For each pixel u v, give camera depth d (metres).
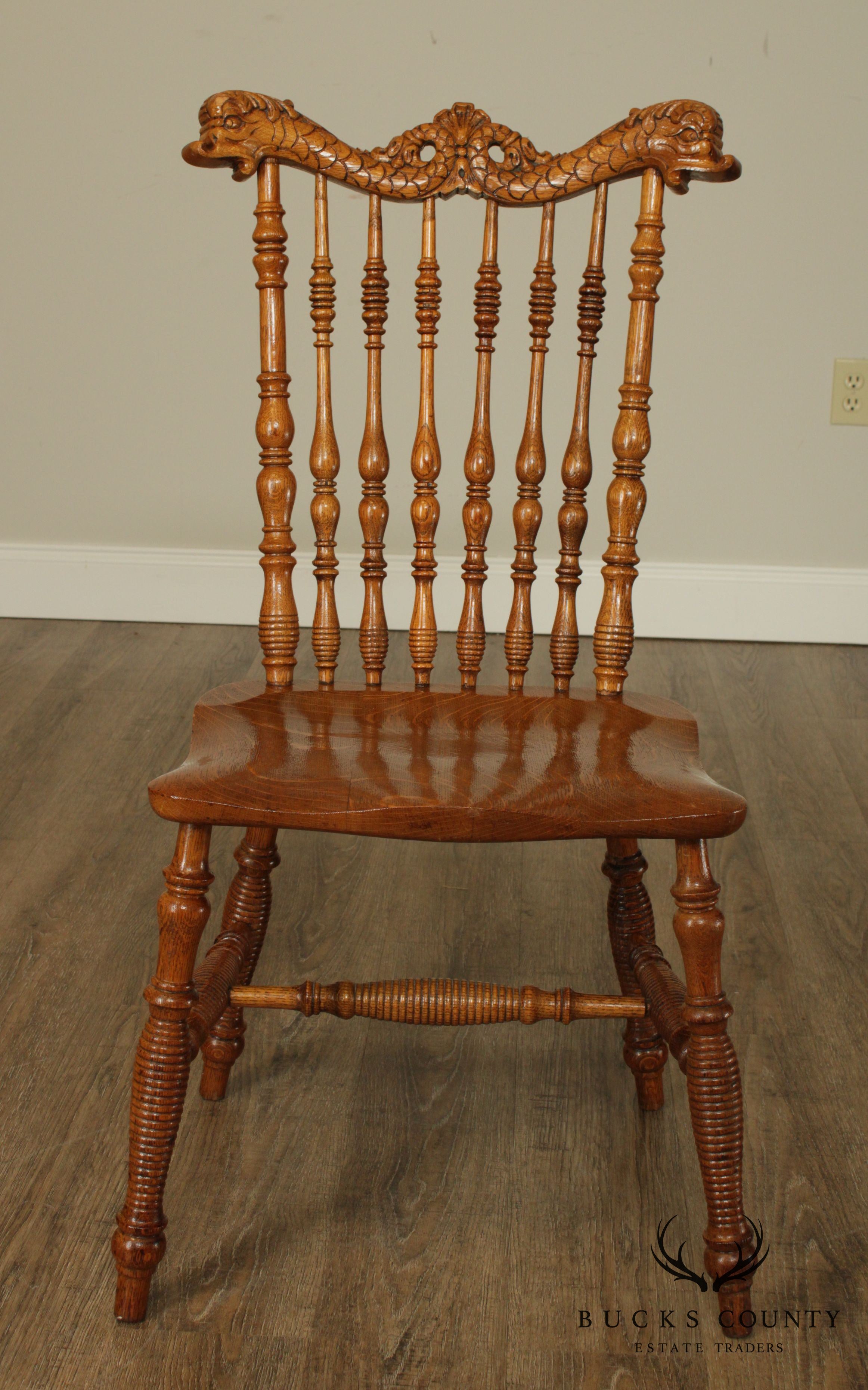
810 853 1.73
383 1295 0.94
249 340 2.61
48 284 2.59
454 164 1.08
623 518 1.09
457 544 2.71
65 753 2.00
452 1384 0.86
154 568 2.74
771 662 2.60
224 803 0.83
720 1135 0.90
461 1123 1.14
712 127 1.03
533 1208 1.04
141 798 1.85
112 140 2.50
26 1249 0.97
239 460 2.68
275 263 1.07
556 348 2.61
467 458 1.13
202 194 2.53
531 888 1.62
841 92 2.45
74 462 2.70
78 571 2.75
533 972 1.40
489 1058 1.25
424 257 1.10
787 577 2.71
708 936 0.88
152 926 1.49
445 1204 1.04
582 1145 1.12
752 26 2.43
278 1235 1.00
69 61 2.46
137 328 2.61
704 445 2.66
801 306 2.56
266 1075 1.21
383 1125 1.14
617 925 1.15
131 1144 0.90
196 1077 1.21
